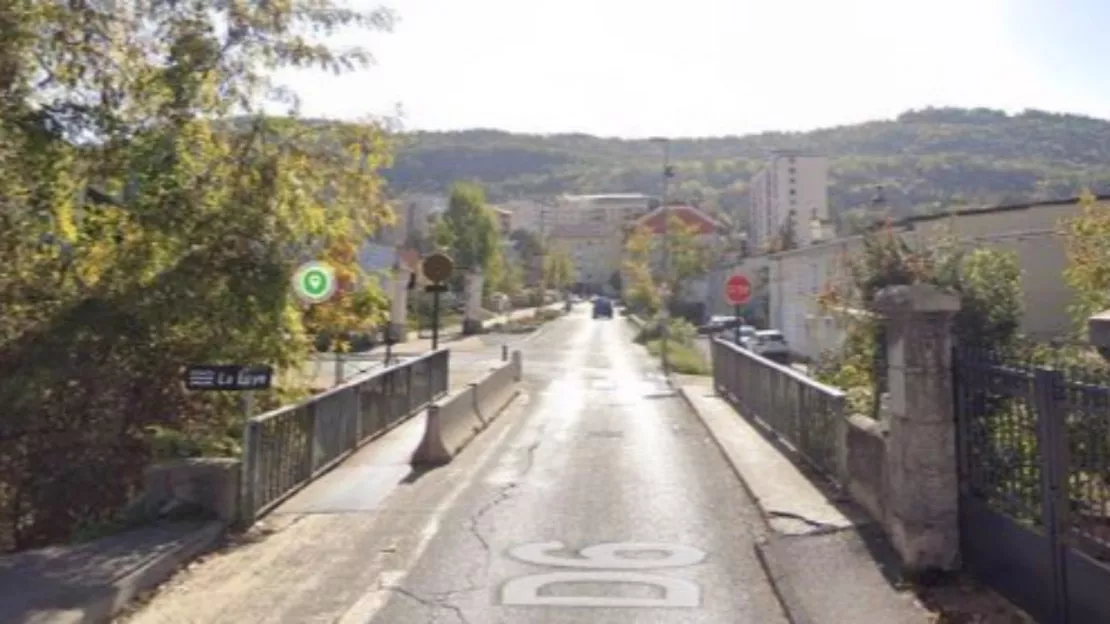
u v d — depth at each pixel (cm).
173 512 915
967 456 729
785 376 1401
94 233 1077
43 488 1075
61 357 1033
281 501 1063
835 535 852
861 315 1278
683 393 2388
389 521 981
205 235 1082
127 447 1106
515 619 680
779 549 833
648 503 1061
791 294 4369
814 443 1191
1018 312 1124
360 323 1475
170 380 1136
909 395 745
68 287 1080
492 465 1320
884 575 739
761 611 698
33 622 638
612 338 5375
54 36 932
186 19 1075
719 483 1176
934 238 1662
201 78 1065
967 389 726
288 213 1136
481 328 5678
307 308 1386
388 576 787
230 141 1134
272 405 1229
